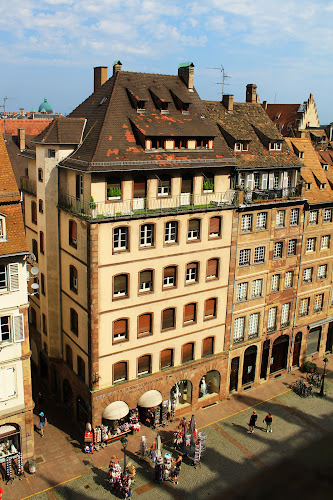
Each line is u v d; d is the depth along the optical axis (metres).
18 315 31.08
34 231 43.22
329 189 49.06
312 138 61.03
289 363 49.53
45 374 45.34
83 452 36.06
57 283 39.66
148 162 35.09
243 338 44.50
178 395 41.88
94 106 39.09
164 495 31.89
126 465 34.50
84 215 33.38
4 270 30.27
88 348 35.50
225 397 44.53
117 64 39.69
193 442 36.22
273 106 93.25
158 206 36.56
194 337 40.78
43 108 165.12
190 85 42.12
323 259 49.38
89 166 32.47
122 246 35.09
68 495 31.55
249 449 37.03
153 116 37.94
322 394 45.31
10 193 30.22
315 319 50.75
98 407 36.44
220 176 40.00
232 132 43.28
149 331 38.12
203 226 38.72
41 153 37.97
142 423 40.22
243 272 42.62
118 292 35.62
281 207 43.81
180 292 38.78
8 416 32.00
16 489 31.88
